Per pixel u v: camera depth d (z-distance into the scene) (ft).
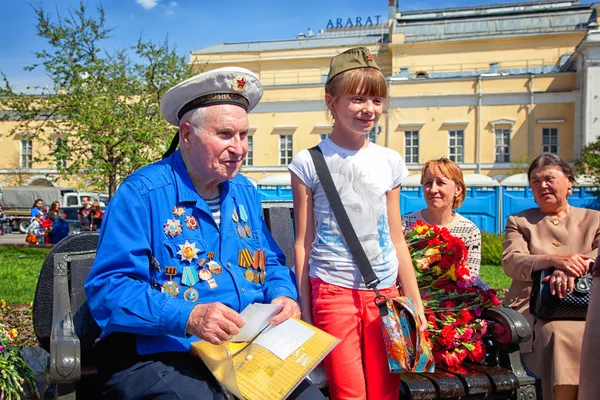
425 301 9.74
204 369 7.27
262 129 123.24
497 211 85.40
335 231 8.54
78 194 107.34
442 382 8.64
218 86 7.61
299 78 154.61
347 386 8.20
